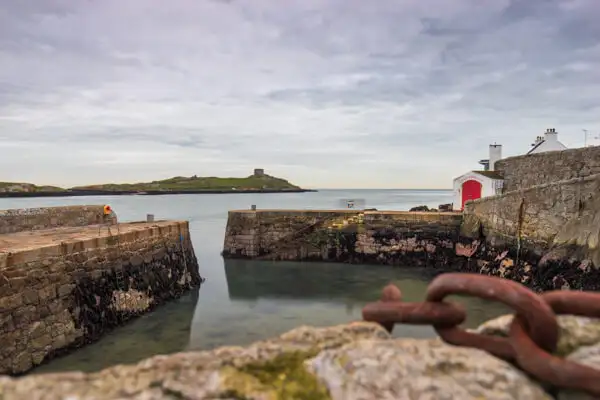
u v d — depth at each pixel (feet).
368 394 5.84
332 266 78.28
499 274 62.64
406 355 6.39
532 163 82.02
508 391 5.73
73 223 71.00
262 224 86.02
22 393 5.82
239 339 38.86
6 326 30.78
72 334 36.40
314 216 84.33
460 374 6.00
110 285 42.80
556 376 5.78
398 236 79.87
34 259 33.68
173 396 5.95
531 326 6.28
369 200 355.15
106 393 5.90
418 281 64.28
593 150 67.87
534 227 57.36
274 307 49.70
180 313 47.19
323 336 7.27
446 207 135.54
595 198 47.19
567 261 49.90
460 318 7.00
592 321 7.02
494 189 91.20
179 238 61.57
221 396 5.93
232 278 67.26
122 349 36.42
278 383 6.17
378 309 7.66
